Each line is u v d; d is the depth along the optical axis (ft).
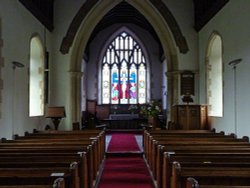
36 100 44.55
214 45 43.60
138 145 49.70
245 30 30.14
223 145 24.07
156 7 50.19
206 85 45.16
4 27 30.58
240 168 13.74
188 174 12.97
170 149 21.17
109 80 86.12
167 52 51.01
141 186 25.05
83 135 33.73
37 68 44.62
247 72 29.84
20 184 12.88
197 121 44.78
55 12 50.03
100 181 26.71
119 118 78.07
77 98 50.24
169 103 51.06
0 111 29.48
